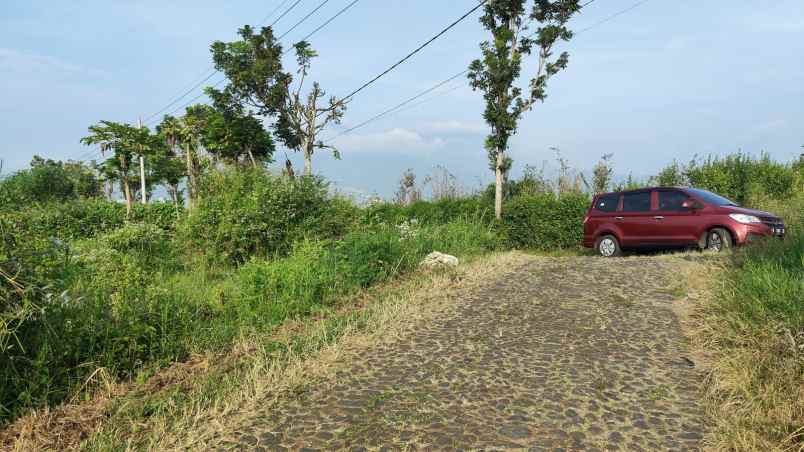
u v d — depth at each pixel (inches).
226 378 192.5
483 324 245.1
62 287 200.1
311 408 161.9
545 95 737.6
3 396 164.2
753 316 200.5
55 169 1550.2
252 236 468.1
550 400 160.1
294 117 1277.1
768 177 717.3
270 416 157.5
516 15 749.9
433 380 179.6
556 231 647.8
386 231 448.5
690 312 243.4
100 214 955.3
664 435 137.5
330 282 335.6
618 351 201.3
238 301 293.4
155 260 457.4
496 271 375.2
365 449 135.0
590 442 134.6
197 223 502.9
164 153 1343.5
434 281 343.3
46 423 159.6
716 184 698.2
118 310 220.5
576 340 215.9
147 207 1091.3
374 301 311.3
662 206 454.3
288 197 490.0
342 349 218.8
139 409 169.5
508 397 163.3
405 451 132.6
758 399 148.6
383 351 214.1
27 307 166.6
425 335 233.0
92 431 155.9
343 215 506.0
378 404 162.2
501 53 721.0
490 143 724.7
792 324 181.0
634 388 167.2
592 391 165.8
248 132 1270.9
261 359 209.9
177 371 207.2
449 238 518.0
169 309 246.5
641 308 258.5
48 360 179.3
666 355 195.3
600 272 350.9
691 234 429.1
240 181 536.4
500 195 738.2
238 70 1219.2
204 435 146.6
